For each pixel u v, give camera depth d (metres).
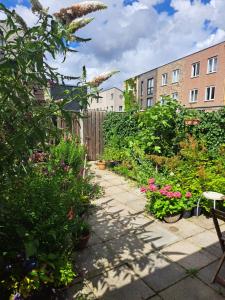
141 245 2.81
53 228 2.03
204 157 4.91
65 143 4.64
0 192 1.64
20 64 1.10
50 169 3.18
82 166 4.64
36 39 1.21
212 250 2.72
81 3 1.45
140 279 2.23
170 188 3.63
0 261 1.71
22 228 1.79
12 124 1.33
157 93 24.06
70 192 2.83
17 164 1.54
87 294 2.03
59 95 1.48
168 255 2.62
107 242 2.86
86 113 2.19
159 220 3.49
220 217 2.15
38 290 1.79
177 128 5.63
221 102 17.02
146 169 5.35
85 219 3.36
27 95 1.28
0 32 1.25
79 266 2.38
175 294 2.05
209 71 17.95
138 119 6.43
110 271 2.33
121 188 5.00
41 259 1.83
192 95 19.78
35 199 2.08
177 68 21.08
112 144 7.19
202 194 3.54
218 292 2.08
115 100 33.50
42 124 1.41
